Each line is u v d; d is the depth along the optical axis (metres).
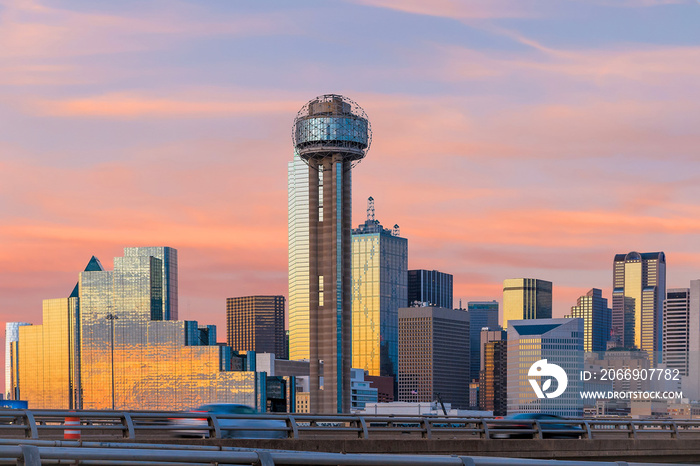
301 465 11.09
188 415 33.84
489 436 41.88
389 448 35.06
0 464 11.12
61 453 10.69
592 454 41.09
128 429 32.28
